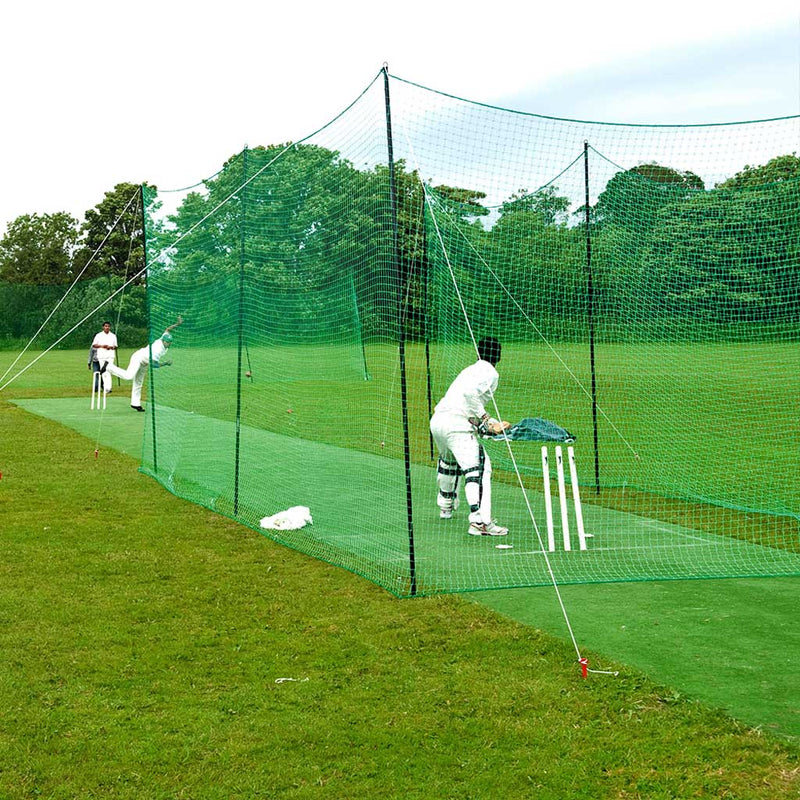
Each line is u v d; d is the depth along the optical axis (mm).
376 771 3631
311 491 9617
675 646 4965
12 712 4133
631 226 10875
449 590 6020
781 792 3439
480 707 4195
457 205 10367
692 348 20328
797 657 4785
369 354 16703
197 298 11438
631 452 12180
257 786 3514
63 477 10242
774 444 12930
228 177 9953
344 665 4723
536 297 11461
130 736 3914
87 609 5602
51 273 66312
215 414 16219
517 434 12531
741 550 7199
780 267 11453
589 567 6648
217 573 6453
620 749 3787
